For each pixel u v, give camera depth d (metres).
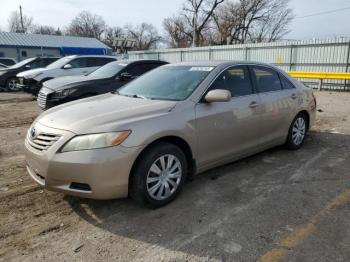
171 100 3.96
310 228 3.18
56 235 3.13
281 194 3.94
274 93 5.04
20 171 4.78
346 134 6.80
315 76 16.97
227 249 2.88
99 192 3.21
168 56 28.30
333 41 17.27
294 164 4.96
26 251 2.88
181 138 3.70
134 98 4.21
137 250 2.89
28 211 3.58
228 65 4.54
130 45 41.69
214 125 4.03
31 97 13.88
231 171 4.68
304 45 18.61
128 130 3.28
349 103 11.70
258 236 3.06
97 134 3.20
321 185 4.19
